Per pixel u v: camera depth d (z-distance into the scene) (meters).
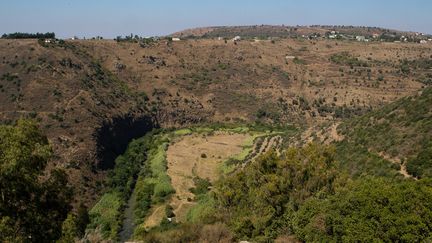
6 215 18.47
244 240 32.81
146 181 76.56
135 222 60.03
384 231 24.66
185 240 32.47
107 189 75.81
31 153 19.00
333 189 36.03
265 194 37.09
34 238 19.34
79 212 22.31
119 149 98.25
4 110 89.69
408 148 46.31
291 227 32.56
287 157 42.69
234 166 80.50
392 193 25.89
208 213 44.59
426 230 23.91
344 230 26.14
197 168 83.69
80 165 78.50
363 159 50.34
